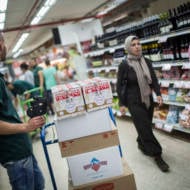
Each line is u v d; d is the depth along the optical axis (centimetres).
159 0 586
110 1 850
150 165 334
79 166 215
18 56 2530
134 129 488
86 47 757
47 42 1648
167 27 376
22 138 193
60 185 333
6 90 192
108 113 209
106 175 218
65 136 209
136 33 476
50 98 750
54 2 712
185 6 362
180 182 281
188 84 362
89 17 1093
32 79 754
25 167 192
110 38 585
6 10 702
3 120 184
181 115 382
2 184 379
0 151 187
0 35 184
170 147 373
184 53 368
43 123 184
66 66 1264
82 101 205
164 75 416
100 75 695
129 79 321
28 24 991
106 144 212
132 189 220
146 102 326
